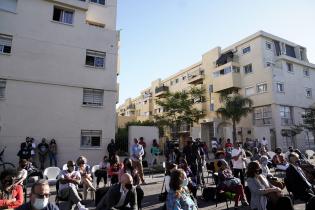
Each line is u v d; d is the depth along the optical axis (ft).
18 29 57.36
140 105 200.03
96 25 72.08
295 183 23.35
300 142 103.09
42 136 55.88
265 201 19.33
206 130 115.14
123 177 17.44
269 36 106.22
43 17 60.18
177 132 118.93
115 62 66.69
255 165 20.29
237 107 90.68
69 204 23.39
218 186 26.63
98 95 64.18
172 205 15.76
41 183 13.48
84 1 69.10
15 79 55.42
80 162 28.96
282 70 103.81
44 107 57.11
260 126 94.68
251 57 106.93
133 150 40.57
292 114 102.89
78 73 61.82
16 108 54.54
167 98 112.16
